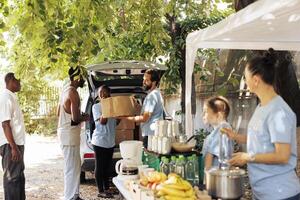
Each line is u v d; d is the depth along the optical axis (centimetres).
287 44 457
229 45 484
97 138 593
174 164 321
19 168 501
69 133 546
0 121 489
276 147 247
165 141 332
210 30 444
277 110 251
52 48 443
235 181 263
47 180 743
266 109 257
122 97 533
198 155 331
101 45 543
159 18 625
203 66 827
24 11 453
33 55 500
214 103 340
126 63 636
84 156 627
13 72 520
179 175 315
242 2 506
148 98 515
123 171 364
